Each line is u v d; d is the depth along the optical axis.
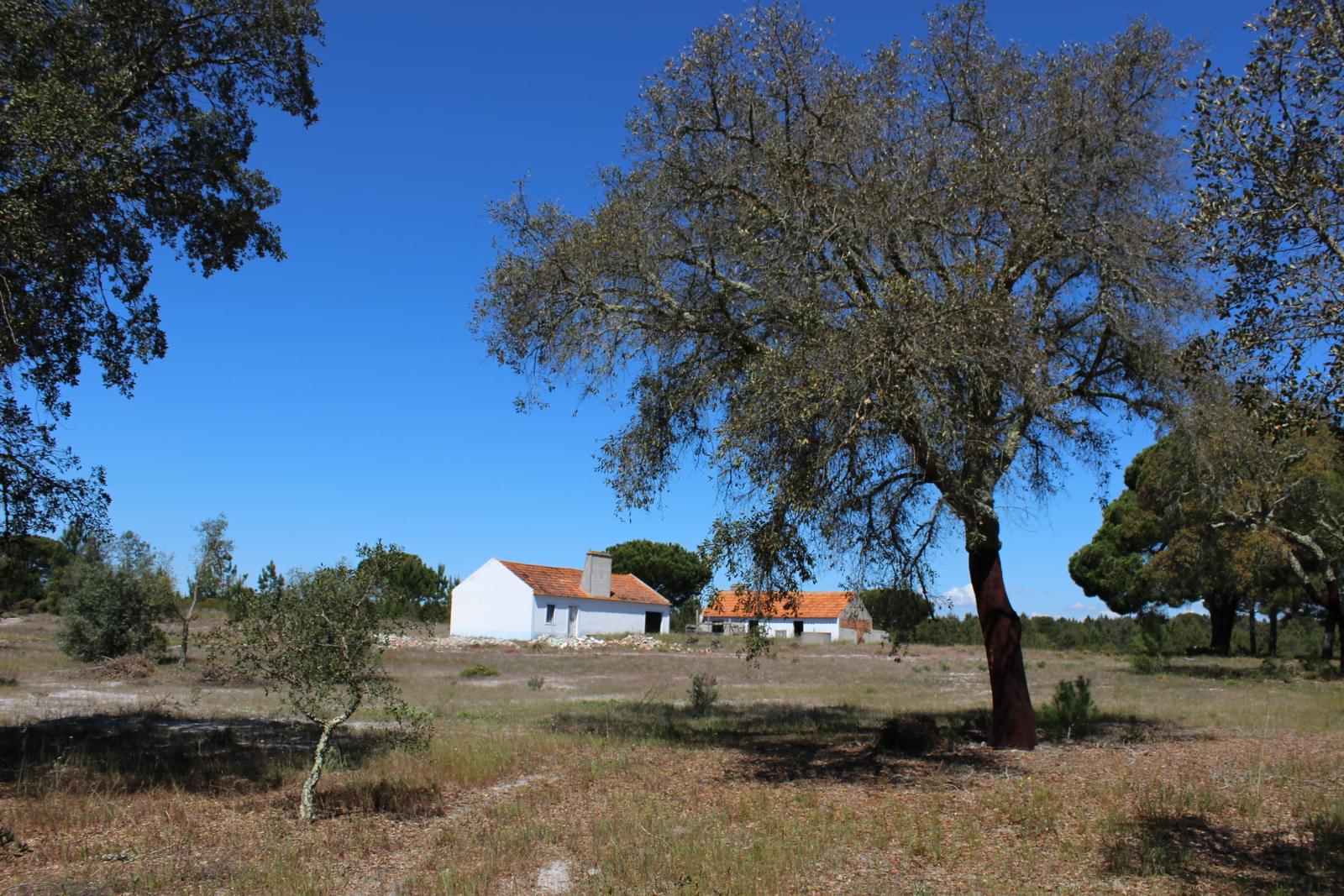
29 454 11.40
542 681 28.41
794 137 12.16
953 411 10.35
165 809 9.59
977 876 7.21
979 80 12.90
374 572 9.46
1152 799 9.61
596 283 13.27
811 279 11.30
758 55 12.15
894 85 12.58
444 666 37.94
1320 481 26.00
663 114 12.73
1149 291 11.90
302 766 12.12
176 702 19.77
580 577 67.00
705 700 20.83
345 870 7.69
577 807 9.95
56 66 10.66
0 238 9.76
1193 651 56.72
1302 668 35.09
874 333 9.95
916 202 11.36
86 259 11.83
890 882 7.09
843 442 10.15
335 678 9.20
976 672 37.44
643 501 14.57
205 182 13.81
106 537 12.34
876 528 12.68
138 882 7.20
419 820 9.49
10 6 10.13
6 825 8.84
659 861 7.61
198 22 12.80
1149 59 12.48
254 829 8.97
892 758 12.68
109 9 11.48
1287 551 30.19
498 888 7.10
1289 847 7.80
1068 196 12.13
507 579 60.31
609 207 12.88
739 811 9.47
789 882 7.06
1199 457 13.12
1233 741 14.17
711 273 12.54
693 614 80.56
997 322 10.18
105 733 14.94
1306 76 6.46
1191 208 7.57
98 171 10.50
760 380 10.46
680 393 13.58
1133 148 12.45
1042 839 8.30
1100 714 17.72
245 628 9.13
